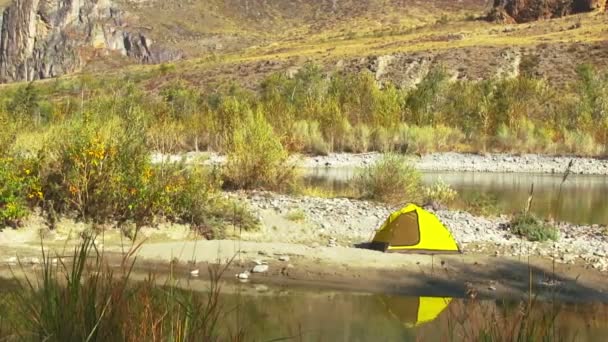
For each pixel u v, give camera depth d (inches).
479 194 743.1
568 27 3976.4
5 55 7770.7
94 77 4087.1
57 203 443.2
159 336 156.9
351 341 263.3
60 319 155.2
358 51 3577.8
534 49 3065.9
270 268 384.5
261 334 267.6
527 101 1605.6
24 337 162.1
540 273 389.1
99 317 155.7
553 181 957.8
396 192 616.4
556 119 1428.4
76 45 7662.4
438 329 280.8
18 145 511.5
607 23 3868.1
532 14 4928.6
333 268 387.9
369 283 364.8
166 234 437.1
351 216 523.2
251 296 331.9
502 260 412.5
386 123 1290.6
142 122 665.0
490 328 182.2
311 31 7716.5
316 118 1268.5
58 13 7805.1
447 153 1206.3
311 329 280.2
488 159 1166.3
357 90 1443.2
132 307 162.1
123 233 428.1
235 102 1128.2
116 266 365.4
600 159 1191.6
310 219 501.7
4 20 7815.0
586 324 298.8
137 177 449.7
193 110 1460.4
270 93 1775.3
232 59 4074.8
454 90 1605.6
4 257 375.9
